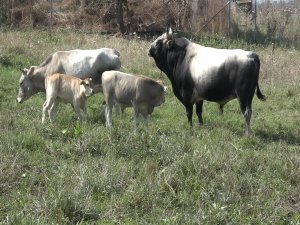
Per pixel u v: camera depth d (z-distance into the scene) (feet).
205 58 34.35
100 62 38.19
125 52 58.18
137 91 31.81
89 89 33.12
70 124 33.17
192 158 25.08
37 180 22.99
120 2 82.89
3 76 46.52
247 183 23.31
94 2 89.25
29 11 85.66
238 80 32.99
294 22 96.27
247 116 33.19
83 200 20.61
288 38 89.76
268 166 26.23
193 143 28.71
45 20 86.43
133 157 26.22
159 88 32.27
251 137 31.99
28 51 56.39
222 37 83.20
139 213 20.58
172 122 36.55
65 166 24.25
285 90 48.80
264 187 23.15
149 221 20.04
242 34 90.48
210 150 26.94
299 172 25.17
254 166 25.95
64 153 26.71
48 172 24.03
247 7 100.48
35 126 30.83
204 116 39.40
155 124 34.78
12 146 26.53
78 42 62.85
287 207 21.95
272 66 57.16
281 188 23.71
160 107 41.19
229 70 33.22
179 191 22.67
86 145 27.09
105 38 68.39
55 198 20.31
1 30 72.38
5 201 20.85
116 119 35.91
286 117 40.70
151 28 88.58
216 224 19.72
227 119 38.86
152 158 25.79
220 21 92.73
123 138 28.09
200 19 93.71
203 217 19.76
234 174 24.02
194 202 21.65
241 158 26.81
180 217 19.88
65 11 89.51
